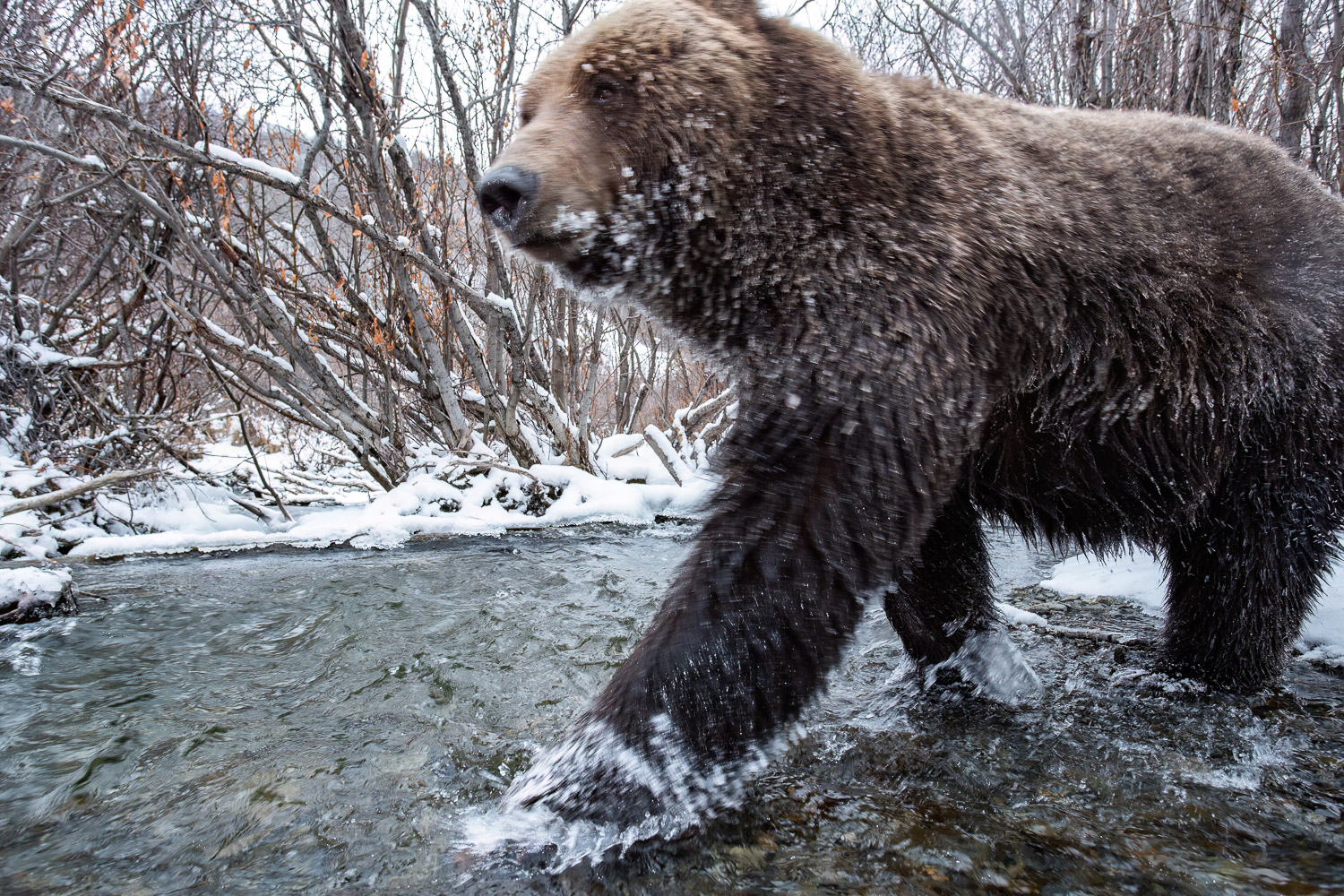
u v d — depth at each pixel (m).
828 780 2.14
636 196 2.31
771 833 1.88
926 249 2.17
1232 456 2.62
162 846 1.82
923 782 2.13
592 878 1.72
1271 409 2.59
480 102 7.46
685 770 1.90
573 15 7.50
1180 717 2.54
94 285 7.66
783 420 2.08
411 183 6.36
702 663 1.90
